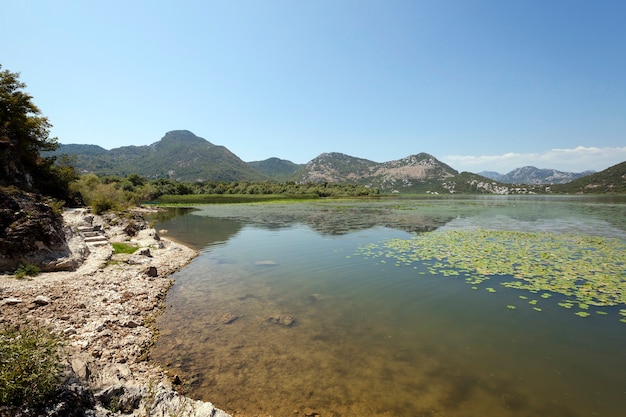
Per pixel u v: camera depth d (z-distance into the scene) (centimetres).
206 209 7281
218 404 753
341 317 1248
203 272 1895
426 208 7038
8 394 479
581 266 1812
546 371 889
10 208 1527
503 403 763
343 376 869
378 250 2427
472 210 6309
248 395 788
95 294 1327
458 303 1370
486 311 1283
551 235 2925
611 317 1196
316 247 2605
